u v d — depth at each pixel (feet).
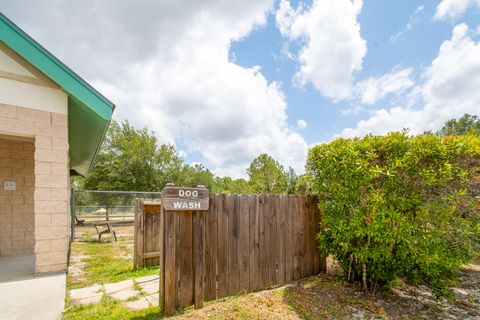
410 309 10.02
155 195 45.24
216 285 9.95
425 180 9.63
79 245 23.91
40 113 12.67
